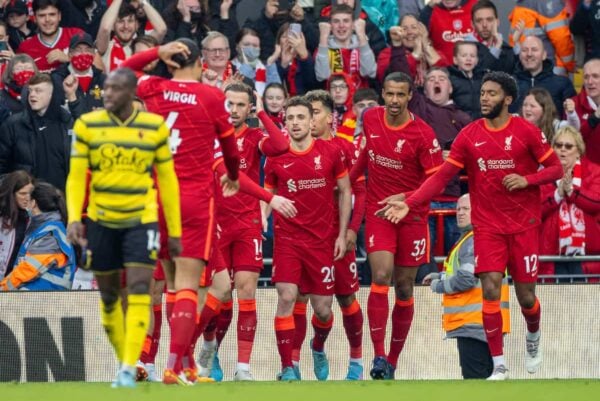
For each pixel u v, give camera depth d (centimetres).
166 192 2406
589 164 3959
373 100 4200
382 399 2317
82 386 2523
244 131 3438
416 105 4306
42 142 4041
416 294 3800
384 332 3431
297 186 3409
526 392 2447
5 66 4331
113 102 2336
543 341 3794
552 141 3966
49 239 3722
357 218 3534
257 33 4644
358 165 3466
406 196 3331
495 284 3144
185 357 2920
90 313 3688
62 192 4044
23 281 3697
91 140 2353
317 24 4725
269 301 3766
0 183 3775
